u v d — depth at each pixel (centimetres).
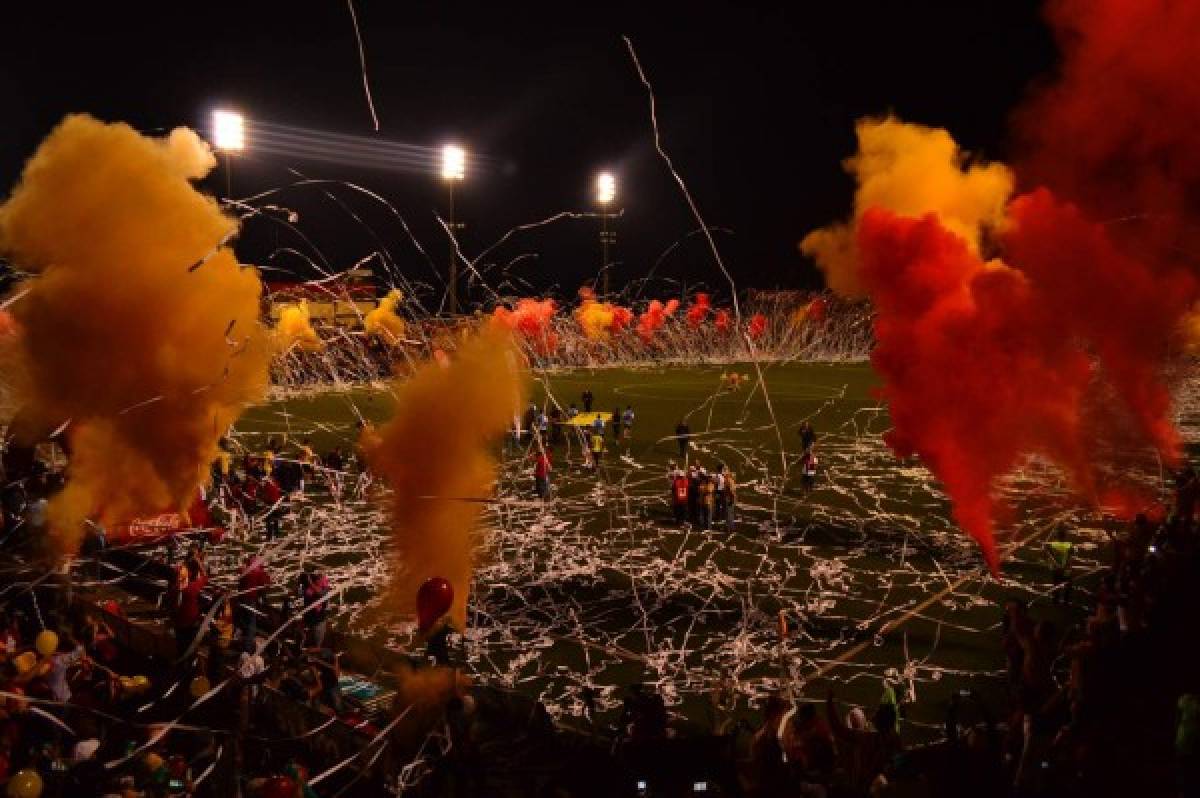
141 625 1535
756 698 1441
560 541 2300
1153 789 1120
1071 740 1185
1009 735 1198
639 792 996
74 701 1198
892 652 1619
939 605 1845
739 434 3772
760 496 2767
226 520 2325
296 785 977
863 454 3366
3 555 1585
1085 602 1850
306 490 2750
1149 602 1497
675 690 1472
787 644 1656
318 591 1527
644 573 2056
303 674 1349
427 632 1262
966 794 1062
